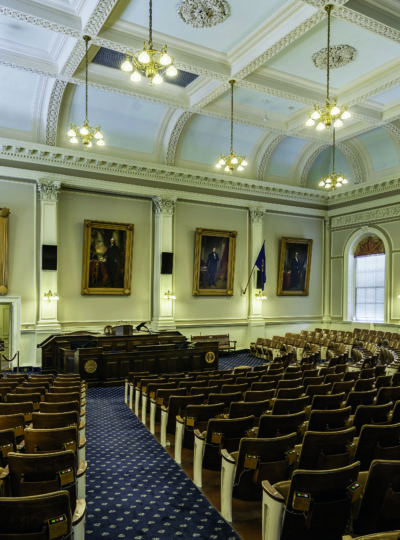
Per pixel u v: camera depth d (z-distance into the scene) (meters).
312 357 11.18
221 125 15.05
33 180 13.11
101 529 3.71
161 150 15.01
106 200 14.48
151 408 6.61
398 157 15.77
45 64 10.60
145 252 15.16
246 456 3.42
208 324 16.08
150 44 6.64
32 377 8.70
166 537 3.57
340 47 9.89
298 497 2.60
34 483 3.01
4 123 12.57
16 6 8.06
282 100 13.15
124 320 14.68
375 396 6.10
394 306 16.05
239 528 3.68
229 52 10.10
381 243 16.94
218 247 16.23
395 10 8.16
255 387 6.48
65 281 13.74
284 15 8.55
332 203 18.75
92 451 5.84
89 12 8.20
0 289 12.42
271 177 17.38
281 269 17.70
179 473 4.99
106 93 12.70
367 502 2.75
